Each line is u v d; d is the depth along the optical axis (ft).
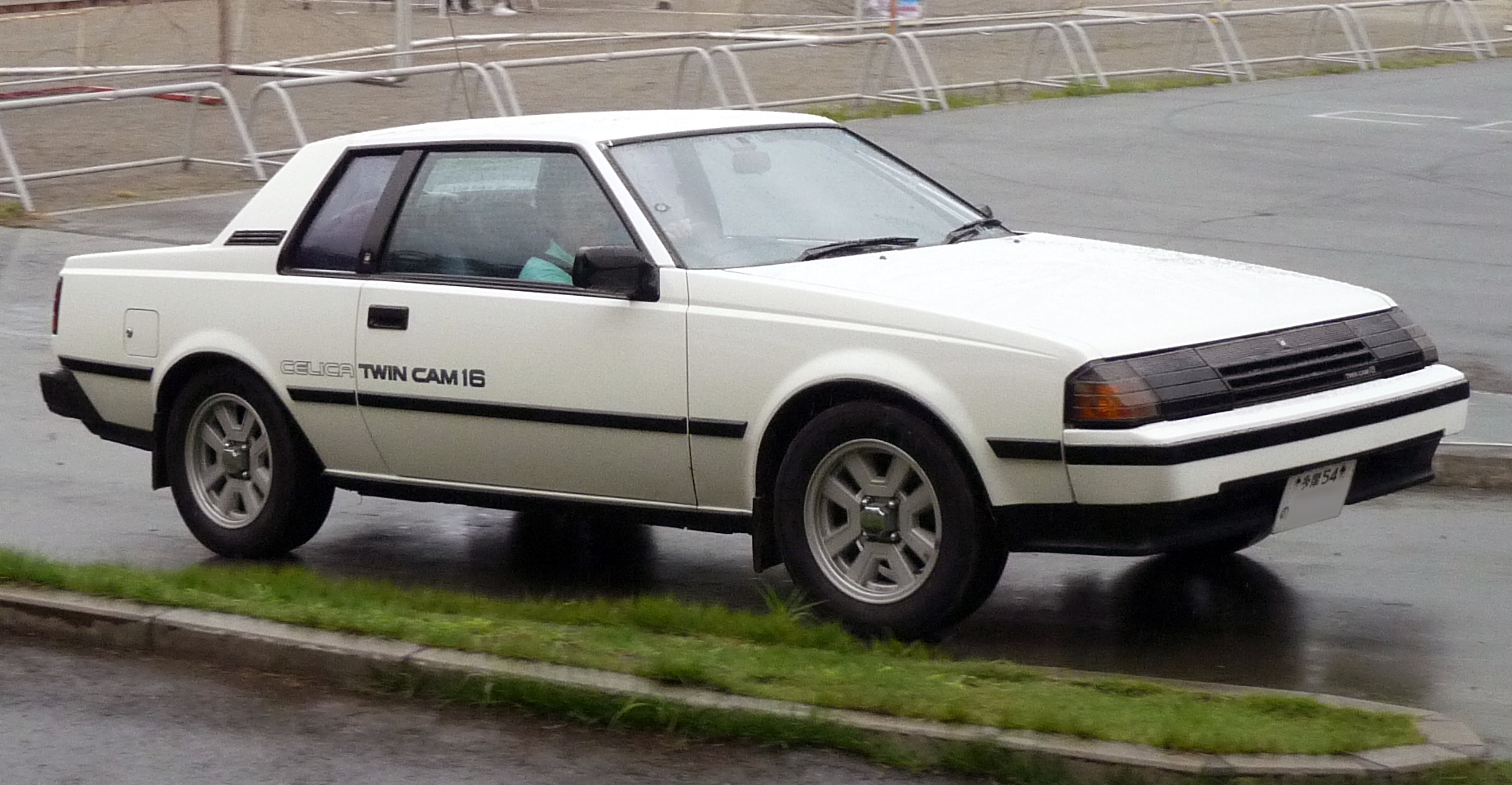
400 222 21.45
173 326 22.88
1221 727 14.79
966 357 17.66
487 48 101.96
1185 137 65.67
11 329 38.22
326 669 17.43
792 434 19.16
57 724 16.52
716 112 22.67
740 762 15.16
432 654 17.20
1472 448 25.62
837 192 21.54
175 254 23.12
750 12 124.06
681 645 17.51
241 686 17.39
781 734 15.39
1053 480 17.38
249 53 102.68
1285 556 22.30
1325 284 20.42
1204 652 18.62
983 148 62.49
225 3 77.92
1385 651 18.52
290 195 22.43
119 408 23.70
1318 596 20.61
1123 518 17.17
